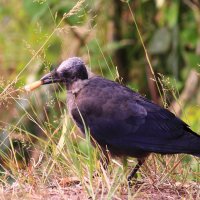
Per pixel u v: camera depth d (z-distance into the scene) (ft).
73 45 52.19
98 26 53.36
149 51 54.13
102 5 53.98
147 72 54.44
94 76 37.29
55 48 51.26
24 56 53.83
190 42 53.21
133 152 34.96
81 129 36.11
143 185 33.81
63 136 35.63
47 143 35.53
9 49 55.52
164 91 37.96
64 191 33.91
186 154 36.09
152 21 55.01
